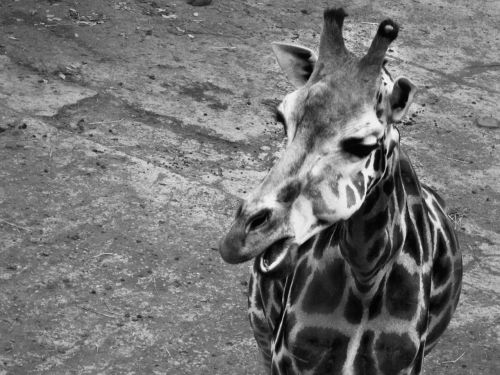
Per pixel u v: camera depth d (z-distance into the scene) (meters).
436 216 5.26
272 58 11.40
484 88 11.55
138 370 6.61
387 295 4.52
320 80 3.98
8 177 8.55
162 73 10.66
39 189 8.45
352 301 4.50
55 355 6.65
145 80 10.46
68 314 7.05
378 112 4.07
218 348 6.91
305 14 12.69
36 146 9.05
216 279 7.64
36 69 10.34
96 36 11.20
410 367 4.64
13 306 7.05
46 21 11.34
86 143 9.21
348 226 4.29
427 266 4.75
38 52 10.64
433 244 5.05
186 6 12.38
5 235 7.81
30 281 7.34
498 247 8.58
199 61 11.05
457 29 13.02
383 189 4.22
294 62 4.50
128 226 8.12
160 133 9.59
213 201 8.62
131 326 7.02
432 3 13.71
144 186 8.69
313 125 3.91
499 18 13.56
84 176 8.70
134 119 9.75
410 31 12.74
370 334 4.56
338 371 4.59
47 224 8.01
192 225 8.26
